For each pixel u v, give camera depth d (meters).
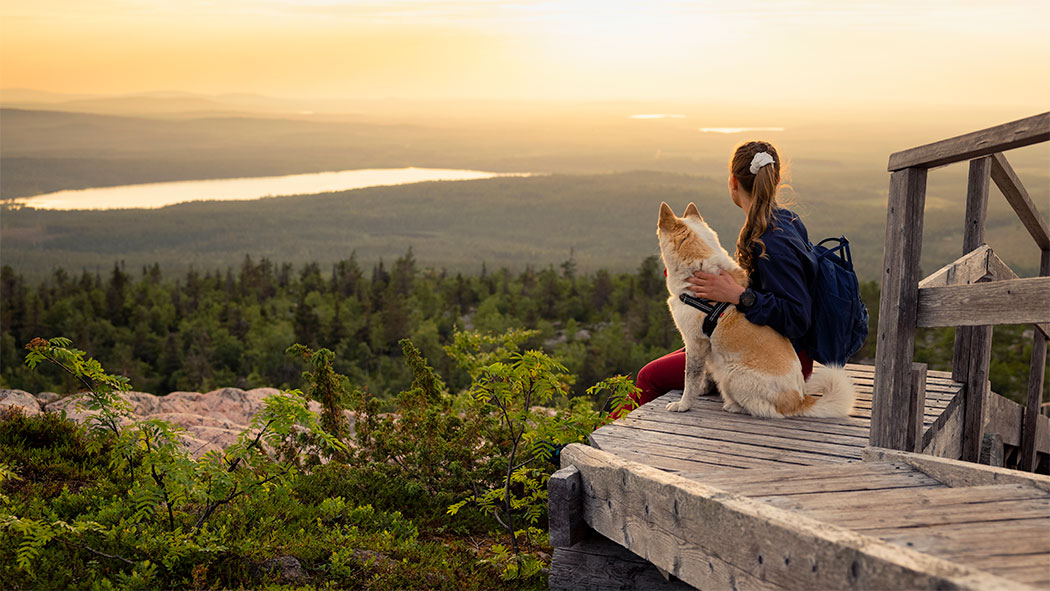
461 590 3.71
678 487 2.37
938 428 3.74
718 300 3.63
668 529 2.44
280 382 83.50
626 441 3.40
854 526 2.03
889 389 3.01
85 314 103.94
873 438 3.11
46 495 4.42
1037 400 5.07
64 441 5.35
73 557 3.49
